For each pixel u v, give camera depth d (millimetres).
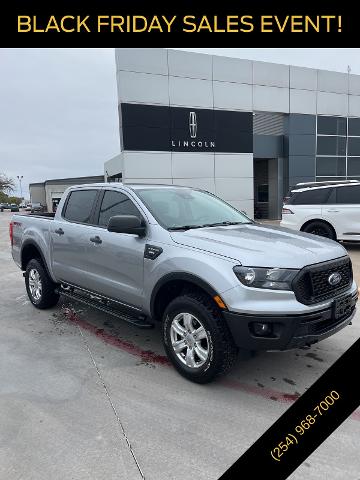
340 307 3207
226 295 3010
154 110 16359
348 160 20406
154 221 3779
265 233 3762
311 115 19391
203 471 2342
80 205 4840
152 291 3605
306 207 9750
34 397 3176
